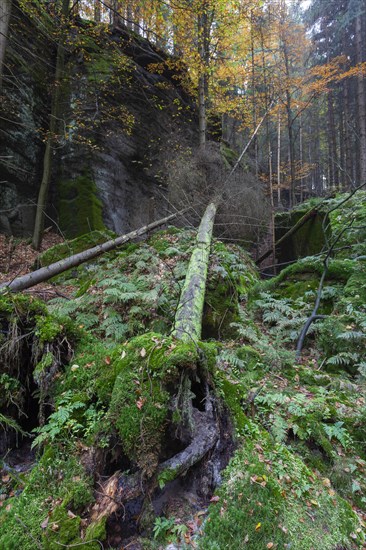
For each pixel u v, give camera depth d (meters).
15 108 11.12
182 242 8.00
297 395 3.47
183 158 13.31
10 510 2.28
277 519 2.12
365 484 2.66
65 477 2.36
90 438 2.51
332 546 2.08
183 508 2.29
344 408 3.41
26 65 11.74
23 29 11.84
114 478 2.30
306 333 5.39
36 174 11.73
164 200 14.30
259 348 4.61
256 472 2.37
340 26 19.59
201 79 14.74
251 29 16.44
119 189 12.86
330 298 6.19
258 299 6.84
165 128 14.94
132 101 13.93
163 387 2.50
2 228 10.56
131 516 2.22
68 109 12.45
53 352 3.24
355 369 4.54
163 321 4.98
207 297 5.74
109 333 4.65
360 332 4.68
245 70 17.92
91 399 2.84
